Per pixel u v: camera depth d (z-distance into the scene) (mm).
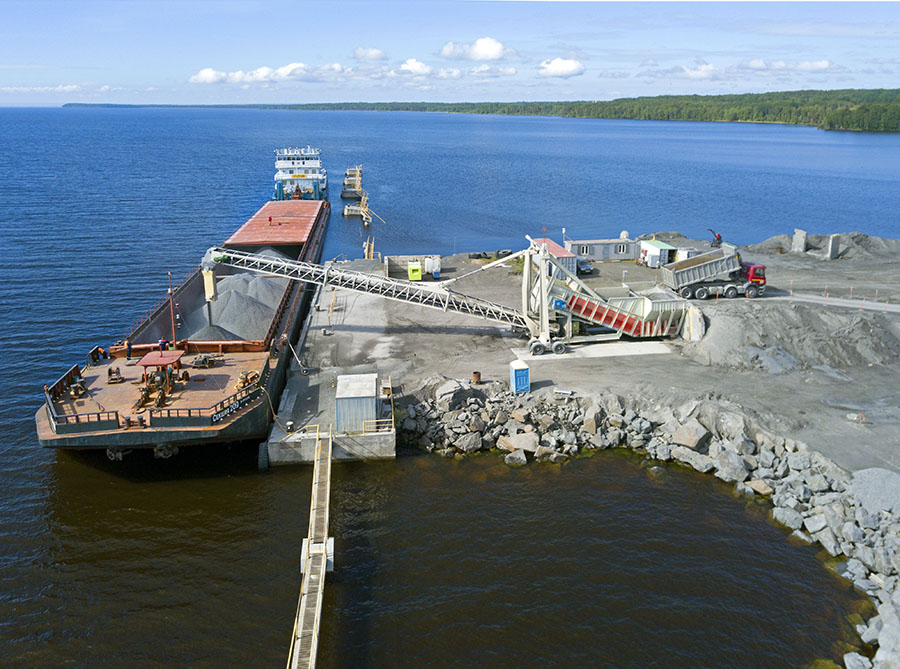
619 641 23594
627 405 38781
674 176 171250
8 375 45875
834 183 157250
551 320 46719
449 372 42812
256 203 122125
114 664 22625
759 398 38531
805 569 27375
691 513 31094
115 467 34719
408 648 23219
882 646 22750
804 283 58656
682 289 52688
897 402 38094
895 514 28797
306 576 25812
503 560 27781
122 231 93125
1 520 30125
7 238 86250
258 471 34438
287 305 55781
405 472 34500
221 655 23031
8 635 23750
